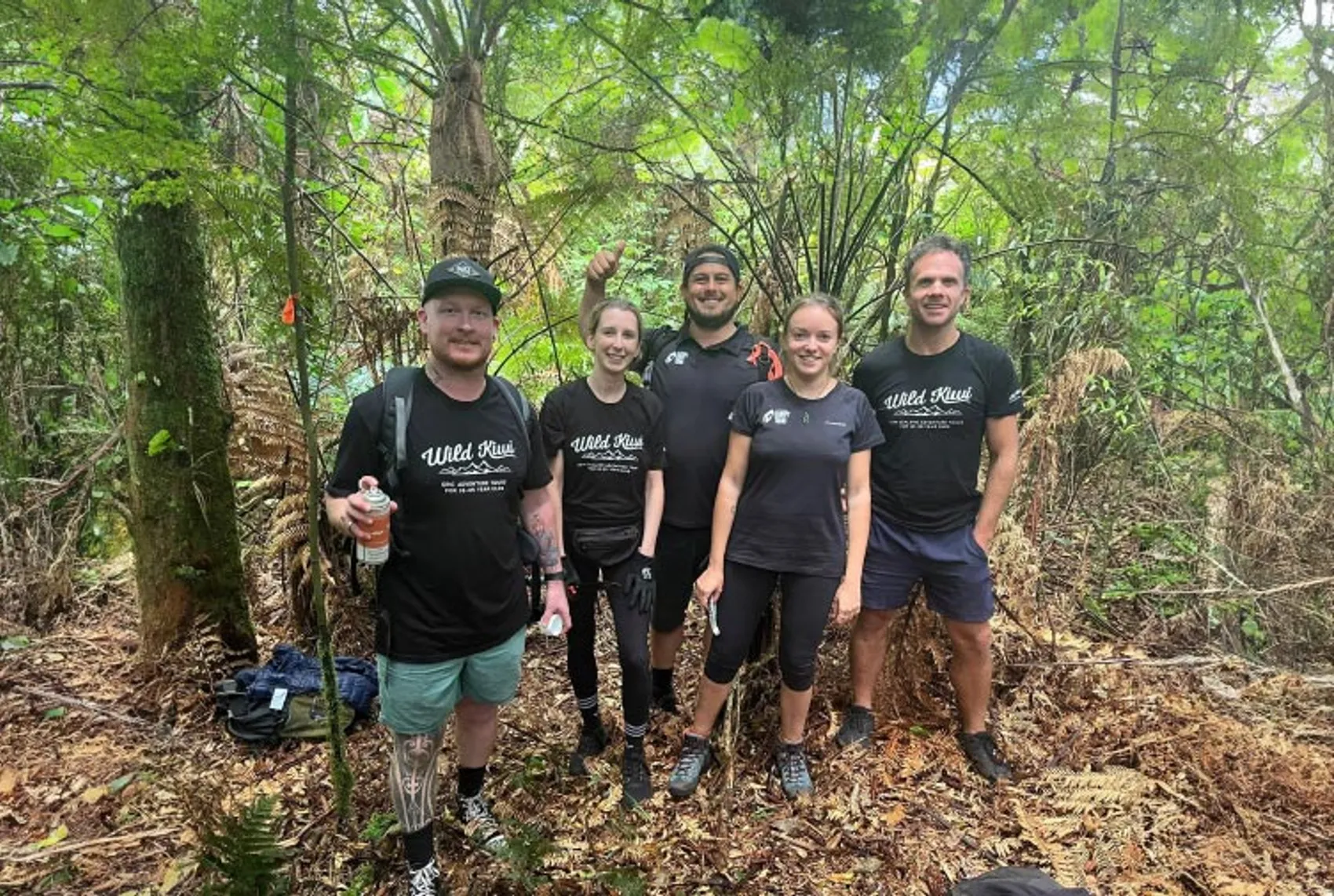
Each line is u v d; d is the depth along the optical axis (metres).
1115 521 4.06
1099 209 3.83
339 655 3.40
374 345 3.37
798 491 2.47
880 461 2.73
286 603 3.75
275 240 2.27
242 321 3.89
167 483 3.03
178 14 2.18
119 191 2.72
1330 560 3.39
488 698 2.21
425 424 1.95
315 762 2.75
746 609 2.57
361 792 2.59
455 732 2.86
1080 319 3.75
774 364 2.80
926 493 2.64
